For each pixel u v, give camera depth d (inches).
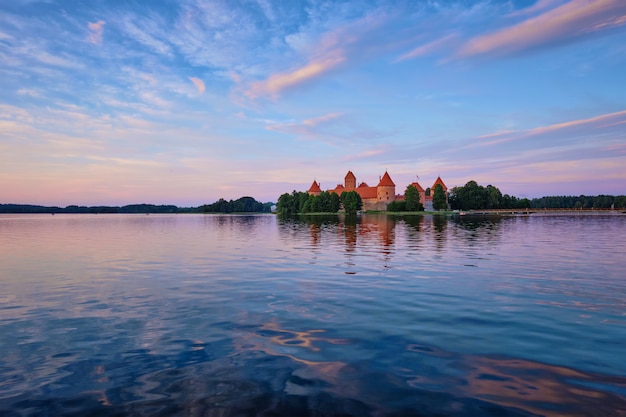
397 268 757.9
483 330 377.7
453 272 707.4
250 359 309.6
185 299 511.5
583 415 226.8
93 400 246.5
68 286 603.5
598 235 1635.1
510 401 243.3
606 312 438.9
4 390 259.9
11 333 375.2
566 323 398.3
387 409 234.8
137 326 396.5
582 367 291.6
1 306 479.8
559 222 3147.1
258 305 478.3
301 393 254.2
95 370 290.0
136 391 257.4
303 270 742.5
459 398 247.3
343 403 241.8
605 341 346.0
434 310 450.9
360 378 275.6
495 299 502.0
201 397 249.4
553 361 303.0
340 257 935.0
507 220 3641.7
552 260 858.1
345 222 3284.9
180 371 287.6
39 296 533.6
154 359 310.2
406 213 6250.0
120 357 314.8
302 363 301.4
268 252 1063.6
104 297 525.7
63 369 292.0
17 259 942.4
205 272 727.1
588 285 586.2
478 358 309.6
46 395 253.3
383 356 314.8
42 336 366.3
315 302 491.5
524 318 417.1
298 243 1337.4
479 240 1398.9
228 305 479.2
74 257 981.2
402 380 272.2
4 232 2155.5
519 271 713.6
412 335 364.5
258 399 246.8
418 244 1253.7
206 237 1720.0
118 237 1738.4
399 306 469.7
